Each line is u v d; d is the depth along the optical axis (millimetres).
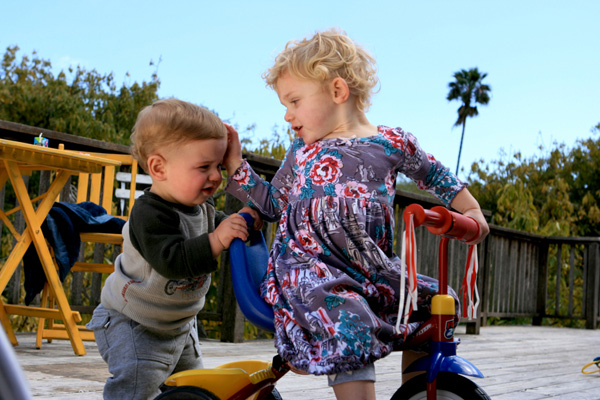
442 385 1267
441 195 1559
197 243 1371
